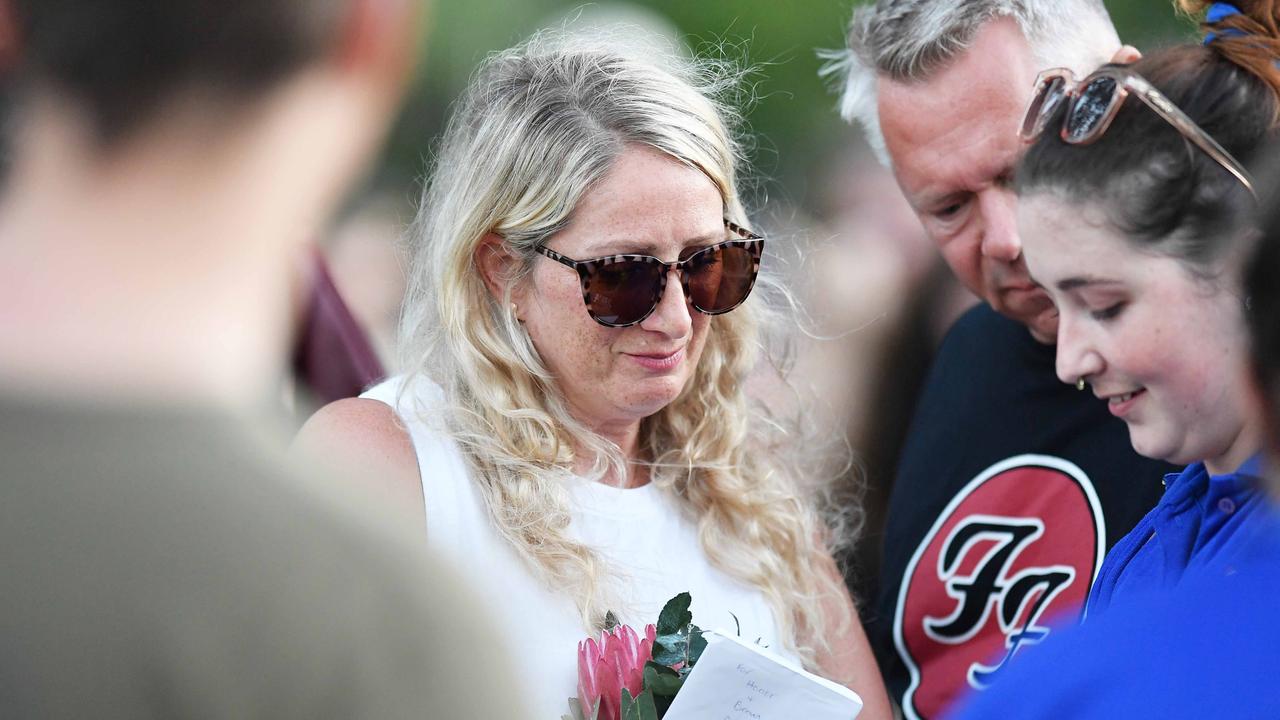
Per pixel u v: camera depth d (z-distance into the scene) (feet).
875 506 24.91
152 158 5.85
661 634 14.06
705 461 16.67
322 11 5.96
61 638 5.55
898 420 25.34
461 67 47.06
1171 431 10.87
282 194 6.21
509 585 14.76
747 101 17.84
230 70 5.81
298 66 5.95
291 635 5.79
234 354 6.13
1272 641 7.81
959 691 17.72
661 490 16.47
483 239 15.34
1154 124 10.51
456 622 6.23
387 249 27.86
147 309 5.92
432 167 16.97
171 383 5.92
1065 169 10.88
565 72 15.43
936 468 19.02
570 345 15.14
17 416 5.75
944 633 18.12
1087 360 11.15
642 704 13.23
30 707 5.49
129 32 5.69
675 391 15.39
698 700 13.14
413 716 5.94
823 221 30.32
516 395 15.39
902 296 25.94
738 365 17.06
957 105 17.30
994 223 17.35
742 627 16.05
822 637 17.06
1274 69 10.52
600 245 14.69
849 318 26.12
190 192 5.92
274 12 5.82
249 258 6.15
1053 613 16.88
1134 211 10.43
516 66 15.96
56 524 5.65
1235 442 10.62
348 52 6.19
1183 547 11.32
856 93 19.40
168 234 5.93
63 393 5.79
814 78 52.39
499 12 48.14
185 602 5.68
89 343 5.86
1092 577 16.72
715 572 16.29
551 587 14.85
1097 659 8.35
